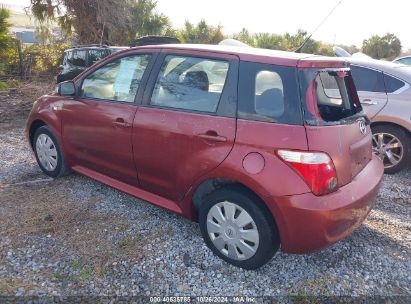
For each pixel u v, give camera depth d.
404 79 5.54
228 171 3.00
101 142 4.00
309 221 2.76
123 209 4.14
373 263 3.37
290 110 2.86
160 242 3.54
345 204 2.84
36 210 4.05
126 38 17.11
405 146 5.56
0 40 12.70
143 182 3.76
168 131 3.37
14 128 7.71
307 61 2.95
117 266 3.20
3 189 4.54
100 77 4.12
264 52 3.21
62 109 4.44
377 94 5.67
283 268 3.26
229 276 3.13
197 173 3.20
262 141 2.88
